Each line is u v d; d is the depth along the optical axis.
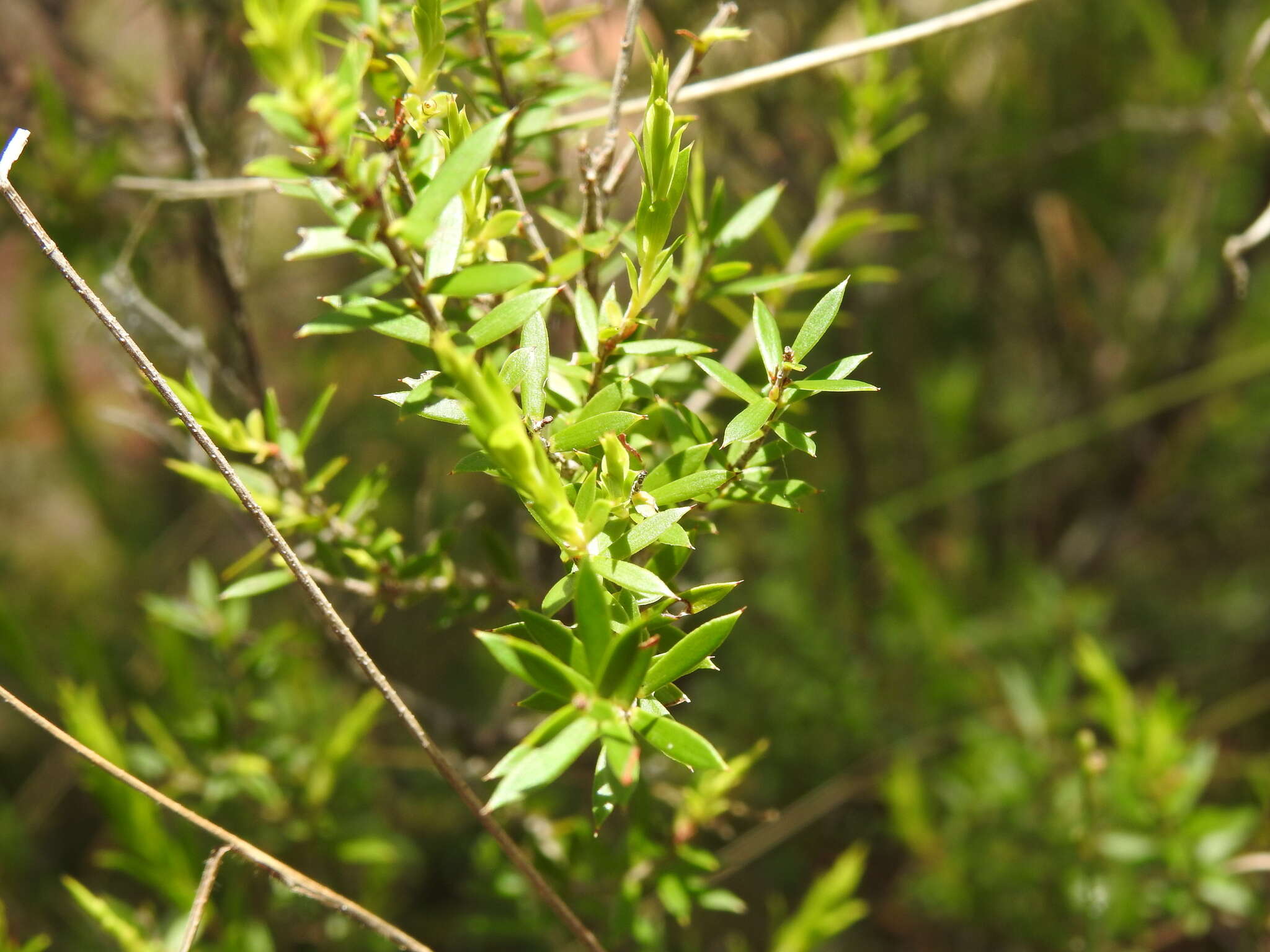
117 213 0.40
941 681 0.49
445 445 0.53
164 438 0.38
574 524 0.19
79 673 0.44
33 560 0.69
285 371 0.64
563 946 0.43
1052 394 0.66
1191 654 0.61
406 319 0.20
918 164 0.56
